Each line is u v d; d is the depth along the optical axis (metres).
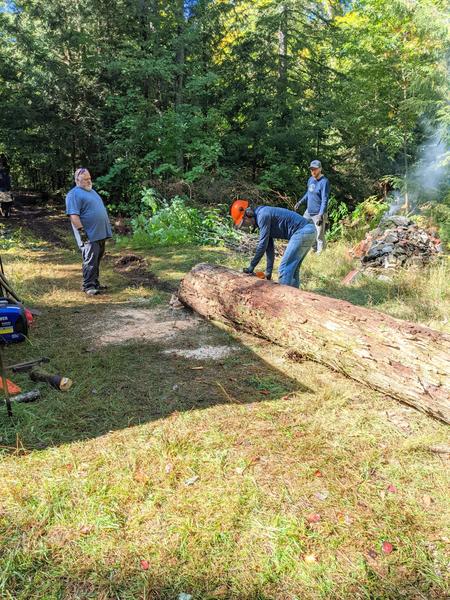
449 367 2.99
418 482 2.53
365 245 8.21
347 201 15.78
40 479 2.54
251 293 4.57
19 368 3.86
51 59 15.00
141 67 14.20
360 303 5.82
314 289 6.44
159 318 5.32
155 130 14.02
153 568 2.01
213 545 2.12
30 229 11.91
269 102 15.38
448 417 2.97
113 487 2.48
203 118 14.47
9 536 2.18
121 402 3.39
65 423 3.11
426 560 2.04
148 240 10.18
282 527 2.21
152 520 2.27
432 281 6.27
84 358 4.15
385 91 13.09
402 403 3.35
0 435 2.95
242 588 1.91
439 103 10.76
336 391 3.48
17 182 22.48
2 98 15.23
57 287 6.63
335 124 14.48
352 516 2.29
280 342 4.30
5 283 4.71
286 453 2.77
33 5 15.16
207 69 15.94
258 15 16.47
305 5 15.58
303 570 1.99
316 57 15.85
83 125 15.30
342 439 2.92
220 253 9.19
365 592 1.90
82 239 6.19
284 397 3.46
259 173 15.92
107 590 1.91
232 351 4.35
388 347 3.35
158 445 2.84
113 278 7.25
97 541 2.15
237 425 3.07
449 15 10.55
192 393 3.53
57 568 2.01
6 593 1.89
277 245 9.32
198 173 13.77
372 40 12.91
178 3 14.64
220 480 2.54
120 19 15.08
